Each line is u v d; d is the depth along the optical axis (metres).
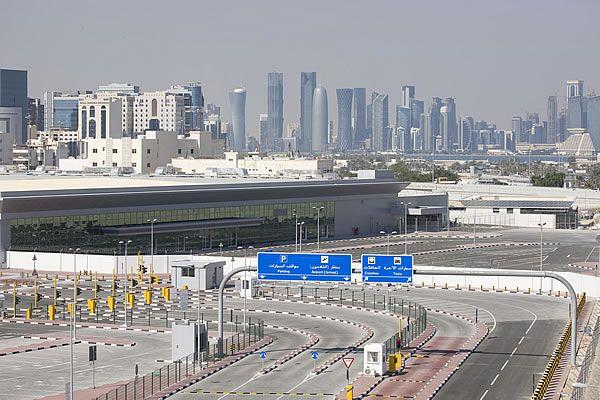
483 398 168.25
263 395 168.75
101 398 164.75
